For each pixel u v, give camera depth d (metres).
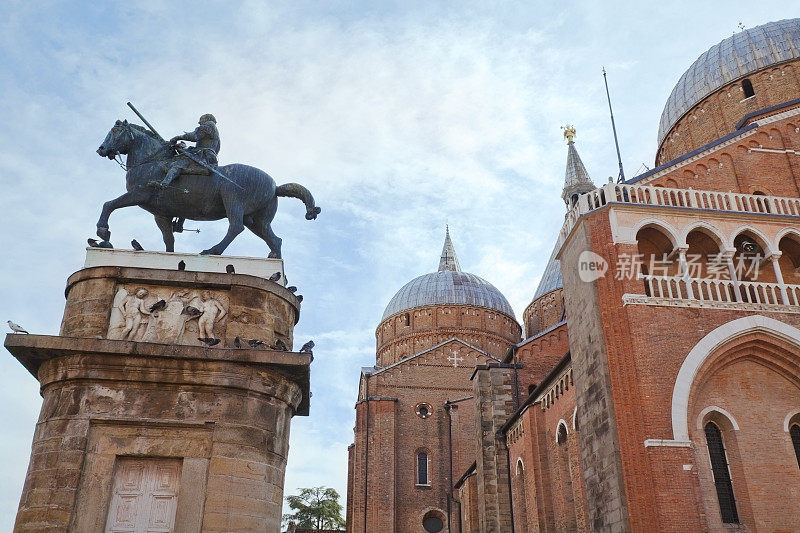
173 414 16.33
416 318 77.75
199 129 20.45
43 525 14.90
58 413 16.03
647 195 30.31
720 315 26.31
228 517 15.71
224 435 16.36
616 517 23.39
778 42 44.38
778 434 25.81
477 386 45.53
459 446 61.31
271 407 17.33
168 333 17.42
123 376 16.39
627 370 25.06
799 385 26.70
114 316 17.44
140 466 16.06
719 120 44.50
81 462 15.57
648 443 23.59
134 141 20.14
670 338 25.55
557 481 33.84
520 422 39.66
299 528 87.25
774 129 33.72
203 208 19.89
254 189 20.28
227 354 16.80
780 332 26.27
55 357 16.48
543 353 46.16
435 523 60.22
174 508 15.83
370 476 59.72
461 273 82.88
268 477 16.72
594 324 26.36
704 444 24.89
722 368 26.48
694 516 22.66
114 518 15.49
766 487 24.92
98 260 18.42
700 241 29.86
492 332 76.50
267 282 18.48
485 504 41.88
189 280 17.97
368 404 62.72
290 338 18.95
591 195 29.03
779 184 32.38
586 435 26.48
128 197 19.27
